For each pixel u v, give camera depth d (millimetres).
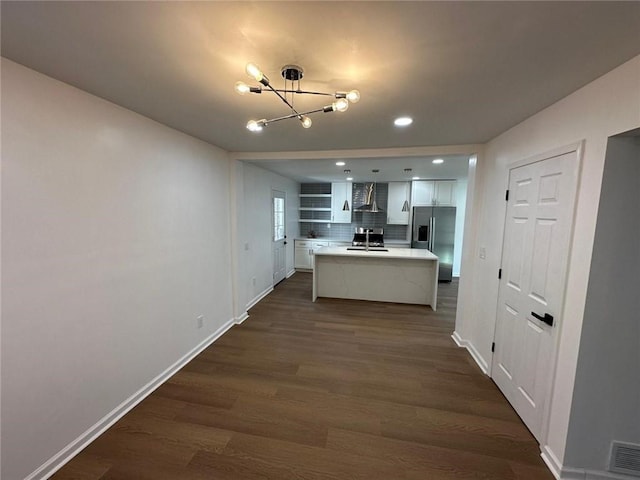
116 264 1961
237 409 2109
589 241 1443
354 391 2330
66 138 1608
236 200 3570
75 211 1675
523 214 2057
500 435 1881
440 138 2672
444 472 1618
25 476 1477
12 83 1363
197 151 2838
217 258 3299
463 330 3111
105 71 1438
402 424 1974
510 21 1002
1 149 1338
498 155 2529
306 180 6605
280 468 1634
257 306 4406
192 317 2848
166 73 1451
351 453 1738
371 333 3451
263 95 1711
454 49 1190
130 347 2100
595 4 908
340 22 1022
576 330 1509
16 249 1407
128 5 942
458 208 6418
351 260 4742
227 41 1158
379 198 6785
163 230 2402
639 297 1415
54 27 1068
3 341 1374
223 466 1644
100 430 1862
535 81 1472
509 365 2201
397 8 942
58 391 1614
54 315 1583
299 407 2137
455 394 2301
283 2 923
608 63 1276
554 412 1656
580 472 1558
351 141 2832
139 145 2115
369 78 1465
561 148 1653
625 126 1265
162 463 1658
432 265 4441
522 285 2041
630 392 1471
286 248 6230
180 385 2395
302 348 3061
